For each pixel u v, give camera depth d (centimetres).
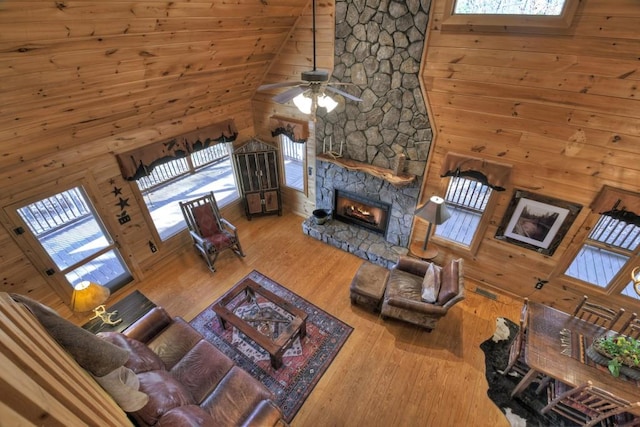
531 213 356
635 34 237
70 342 128
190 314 402
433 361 346
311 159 514
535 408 302
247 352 354
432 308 338
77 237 509
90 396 109
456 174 372
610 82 262
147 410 196
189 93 394
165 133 420
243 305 406
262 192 567
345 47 382
